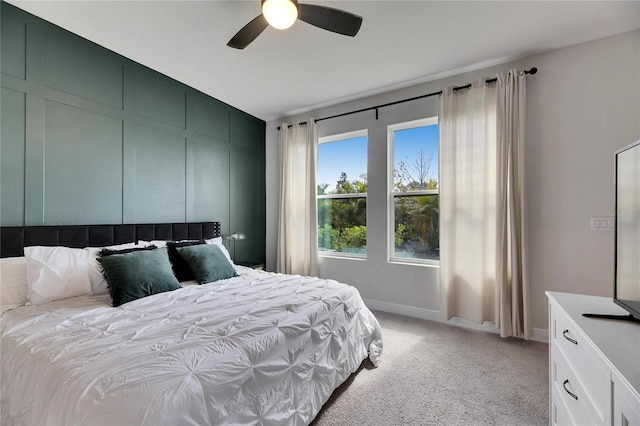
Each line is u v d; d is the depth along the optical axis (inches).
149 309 64.9
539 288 99.6
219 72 113.0
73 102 89.0
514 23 83.1
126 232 98.9
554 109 97.1
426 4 75.4
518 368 81.4
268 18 65.2
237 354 46.8
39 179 81.9
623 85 87.9
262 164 171.5
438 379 76.0
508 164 100.0
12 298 66.4
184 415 35.1
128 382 36.9
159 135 114.0
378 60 103.9
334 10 63.4
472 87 108.7
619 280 48.2
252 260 163.3
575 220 94.3
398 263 129.6
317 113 154.2
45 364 42.4
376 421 60.6
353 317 80.5
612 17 80.4
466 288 111.0
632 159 45.4
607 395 35.3
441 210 114.3
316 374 61.9
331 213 153.9
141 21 82.5
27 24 79.7
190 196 127.1
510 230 99.2
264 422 47.1
